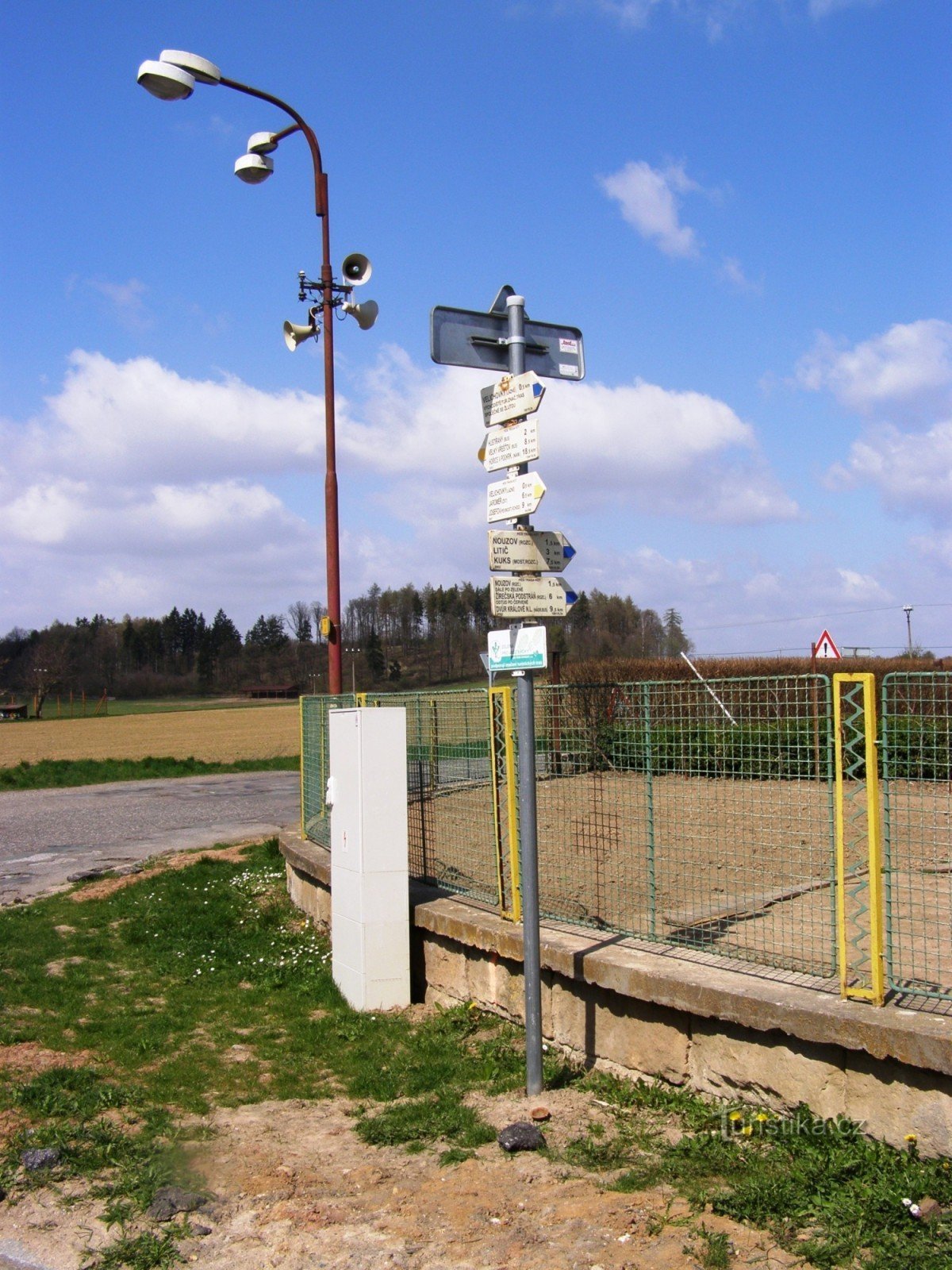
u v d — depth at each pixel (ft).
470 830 23.66
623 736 19.13
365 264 39.93
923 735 14.11
